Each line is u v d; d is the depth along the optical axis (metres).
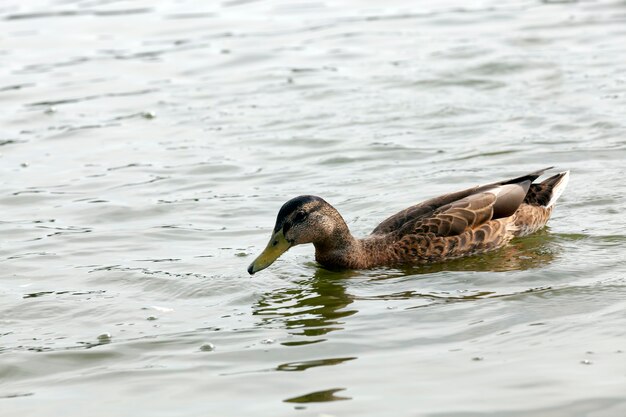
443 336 11.59
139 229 16.06
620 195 16.25
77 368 11.31
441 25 28.33
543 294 12.67
